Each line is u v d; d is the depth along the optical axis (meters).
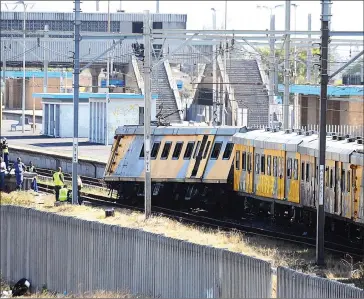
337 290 51.62
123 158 115.19
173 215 104.25
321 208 77.12
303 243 87.19
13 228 76.81
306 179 95.56
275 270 61.25
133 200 115.06
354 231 89.50
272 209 103.00
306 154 95.38
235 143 110.31
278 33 103.06
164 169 113.25
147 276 64.25
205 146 112.38
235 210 111.94
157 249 63.44
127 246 65.94
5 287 74.38
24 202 105.62
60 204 103.56
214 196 111.94
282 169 100.12
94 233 68.62
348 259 78.75
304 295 53.59
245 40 114.38
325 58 78.12
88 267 69.12
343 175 88.44
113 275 67.06
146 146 97.19
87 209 101.75
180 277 61.50
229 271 57.66
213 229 93.75
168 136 114.50
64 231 71.44
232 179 110.62
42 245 73.56
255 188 105.62
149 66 97.88
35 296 67.56
